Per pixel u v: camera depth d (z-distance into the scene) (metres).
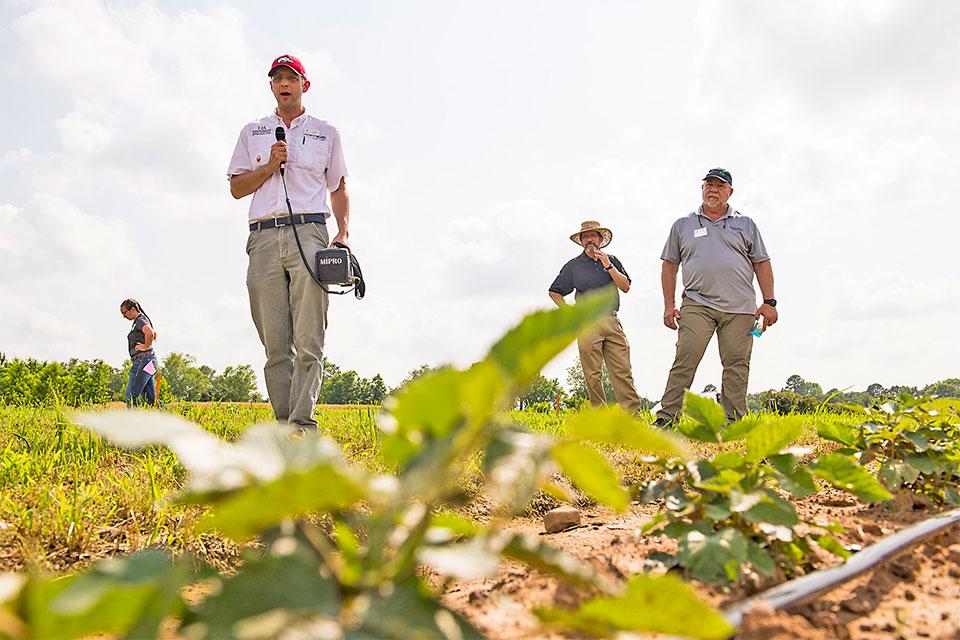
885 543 2.38
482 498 3.79
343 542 1.26
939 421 3.90
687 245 7.05
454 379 1.01
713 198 7.01
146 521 3.05
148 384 9.38
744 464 2.27
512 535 1.19
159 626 0.90
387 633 0.94
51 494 3.28
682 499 2.27
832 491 3.73
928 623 1.90
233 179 5.71
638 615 1.09
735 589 1.96
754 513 2.09
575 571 1.18
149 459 3.84
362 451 4.73
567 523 3.56
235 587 0.96
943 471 3.55
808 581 2.01
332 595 0.99
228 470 1.09
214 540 2.85
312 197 5.65
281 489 0.92
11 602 0.93
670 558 2.18
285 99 5.74
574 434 1.15
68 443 4.53
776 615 1.68
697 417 2.38
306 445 1.14
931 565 2.43
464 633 1.02
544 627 1.21
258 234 5.62
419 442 1.14
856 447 3.76
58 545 2.75
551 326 1.01
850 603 1.98
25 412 6.98
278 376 5.65
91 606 0.95
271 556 1.02
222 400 7.37
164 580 0.93
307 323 5.51
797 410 8.34
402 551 1.15
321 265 5.37
